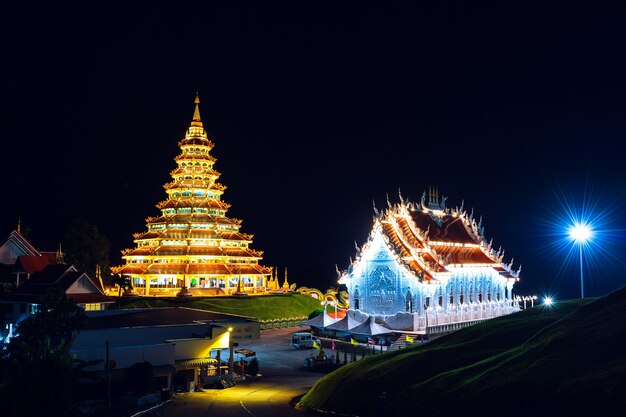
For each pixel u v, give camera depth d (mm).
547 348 39594
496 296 106938
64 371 47250
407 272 88750
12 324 83438
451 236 104562
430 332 86688
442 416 37750
